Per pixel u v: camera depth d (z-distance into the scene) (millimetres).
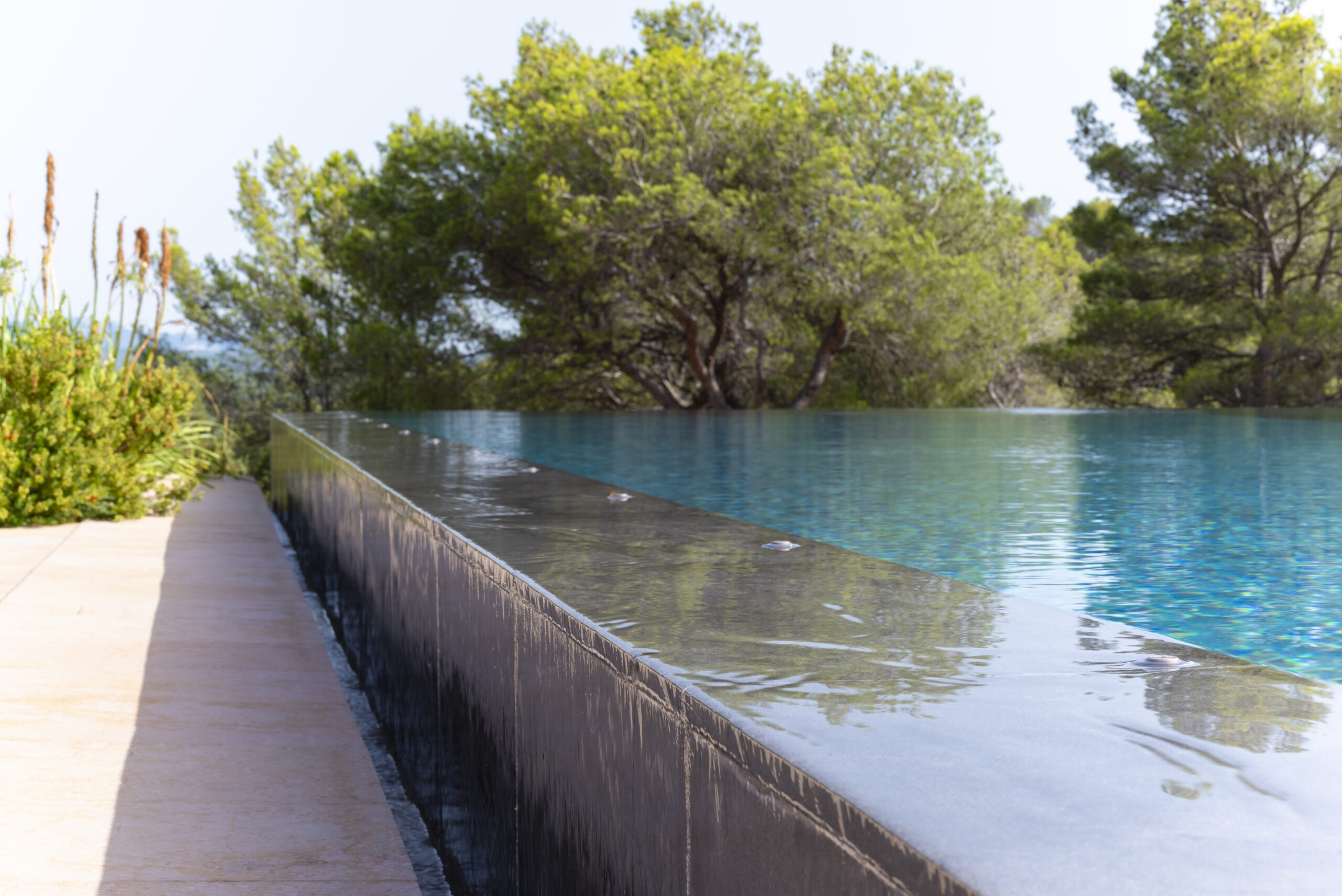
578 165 15594
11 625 3727
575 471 5102
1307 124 15148
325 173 20859
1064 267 24672
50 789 2342
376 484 3023
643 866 1078
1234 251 16719
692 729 946
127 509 6418
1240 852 612
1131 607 2135
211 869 1997
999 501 3852
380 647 2990
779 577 1554
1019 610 1317
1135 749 789
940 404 17625
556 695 1379
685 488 4320
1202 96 16188
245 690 3145
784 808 781
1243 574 2463
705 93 15516
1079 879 579
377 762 2756
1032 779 728
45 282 6336
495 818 1722
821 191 14953
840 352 18000
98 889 1892
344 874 2004
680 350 19000
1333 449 6320
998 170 17484
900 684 971
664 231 15344
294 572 5133
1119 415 10906
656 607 1335
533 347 17250
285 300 22562
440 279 16422
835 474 4898
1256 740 806
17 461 5891
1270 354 15797
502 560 1696
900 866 635
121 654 3449
